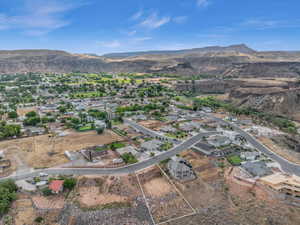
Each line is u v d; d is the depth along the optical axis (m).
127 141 157.38
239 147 148.50
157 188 104.00
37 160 127.19
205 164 123.62
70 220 84.62
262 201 94.25
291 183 97.75
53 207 90.06
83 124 192.75
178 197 97.94
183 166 112.81
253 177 111.31
